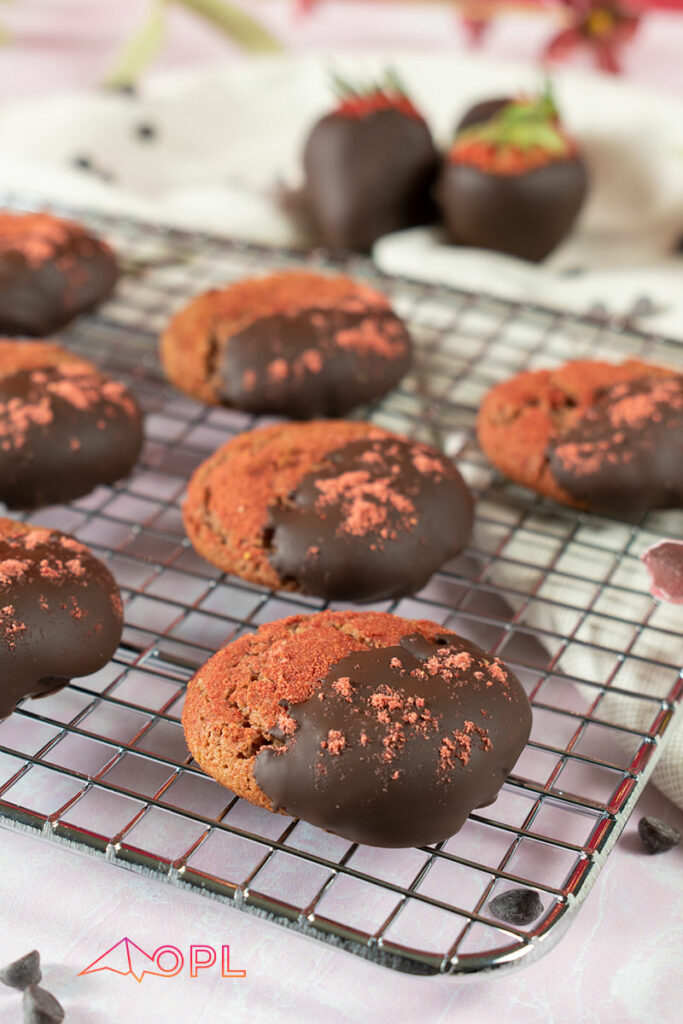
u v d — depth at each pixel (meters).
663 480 0.43
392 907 0.36
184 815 0.35
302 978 0.34
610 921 0.36
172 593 0.42
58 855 0.36
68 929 0.35
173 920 0.35
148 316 0.52
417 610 0.42
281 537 0.40
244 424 0.48
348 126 0.56
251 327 0.47
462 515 0.42
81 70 0.71
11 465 0.43
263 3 0.78
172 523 0.44
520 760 0.38
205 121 0.62
